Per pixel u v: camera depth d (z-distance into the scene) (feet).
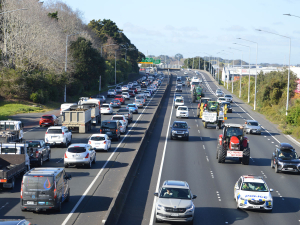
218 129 174.60
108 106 214.28
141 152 112.47
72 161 91.35
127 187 75.41
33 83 243.40
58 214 59.62
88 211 61.52
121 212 62.28
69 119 150.10
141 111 240.32
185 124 144.87
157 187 79.00
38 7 309.22
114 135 135.85
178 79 526.16
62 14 388.57
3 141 98.32
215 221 60.18
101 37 532.32
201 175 90.89
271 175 95.09
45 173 59.00
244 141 106.93
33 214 59.36
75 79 304.71
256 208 65.05
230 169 98.94
